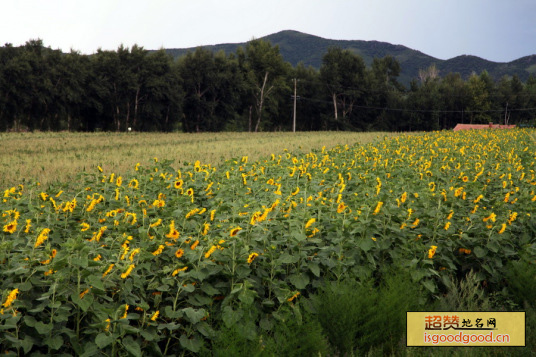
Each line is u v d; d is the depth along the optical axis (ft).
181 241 17.31
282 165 46.03
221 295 16.66
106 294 15.07
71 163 68.54
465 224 24.44
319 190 28.55
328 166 45.57
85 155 83.05
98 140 141.90
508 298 21.03
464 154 64.75
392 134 179.52
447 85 381.19
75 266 13.94
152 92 242.58
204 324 14.97
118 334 13.17
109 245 18.38
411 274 18.97
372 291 17.43
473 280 20.84
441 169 49.93
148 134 190.39
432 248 19.60
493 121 379.35
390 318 16.76
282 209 20.57
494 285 22.26
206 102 268.62
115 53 245.04
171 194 29.99
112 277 14.48
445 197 28.19
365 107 337.11
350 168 42.09
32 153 94.79
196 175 36.37
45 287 14.46
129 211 23.58
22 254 14.93
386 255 20.98
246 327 14.89
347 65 330.54
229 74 272.72
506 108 376.27
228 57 305.94
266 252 17.80
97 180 34.09
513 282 21.04
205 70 268.82
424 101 350.84
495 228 23.03
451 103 373.81
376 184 33.45
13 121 221.66
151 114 245.24
